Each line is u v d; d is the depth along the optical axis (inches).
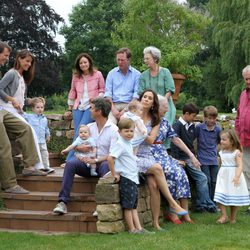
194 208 409.1
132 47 1579.7
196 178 404.5
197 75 1560.0
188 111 406.9
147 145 351.6
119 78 410.0
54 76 2234.3
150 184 334.0
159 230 322.7
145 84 411.2
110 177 312.3
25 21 2198.6
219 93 2139.5
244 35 1146.0
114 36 1660.9
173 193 357.1
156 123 354.0
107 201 308.3
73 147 340.5
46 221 330.6
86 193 351.6
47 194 353.1
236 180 343.9
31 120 399.5
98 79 418.6
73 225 325.4
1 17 2209.6
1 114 360.2
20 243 290.2
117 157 308.3
